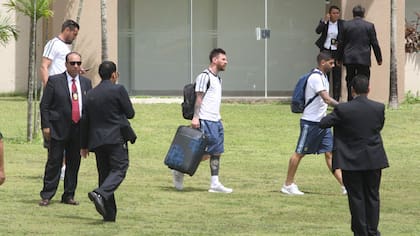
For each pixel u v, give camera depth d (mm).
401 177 26703
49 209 21062
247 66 43531
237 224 19719
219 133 23953
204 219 20312
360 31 36219
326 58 23281
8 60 44438
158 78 43656
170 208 21609
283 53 43531
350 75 36719
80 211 20891
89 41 41219
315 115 23391
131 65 43531
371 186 17359
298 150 23609
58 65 23406
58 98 21203
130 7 43406
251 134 33812
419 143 32656
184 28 43594
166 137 33312
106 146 19359
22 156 29219
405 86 44000
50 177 21516
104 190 19109
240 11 43531
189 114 23969
